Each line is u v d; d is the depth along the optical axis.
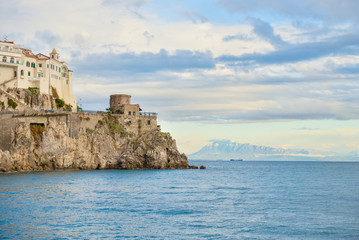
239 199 65.69
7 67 130.62
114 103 154.12
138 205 57.78
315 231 42.69
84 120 132.50
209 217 49.50
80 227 43.22
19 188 73.31
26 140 115.75
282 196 70.06
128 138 140.50
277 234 41.47
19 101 125.88
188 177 115.88
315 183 101.06
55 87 146.38
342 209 55.50
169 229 43.12
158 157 140.75
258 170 198.00
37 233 40.50
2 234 39.88
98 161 131.38
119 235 40.41
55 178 95.38
